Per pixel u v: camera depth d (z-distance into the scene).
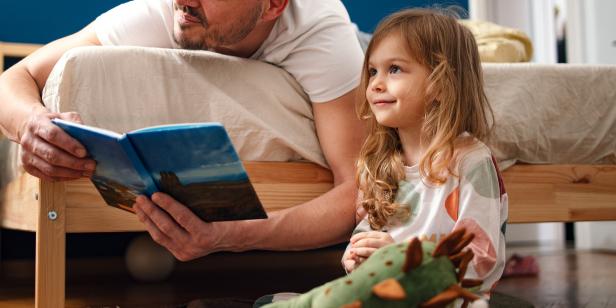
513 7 3.48
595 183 1.56
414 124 1.16
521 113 1.46
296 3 1.31
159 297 1.80
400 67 1.13
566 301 1.65
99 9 2.52
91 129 0.89
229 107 1.26
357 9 2.89
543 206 1.51
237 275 2.32
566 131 1.52
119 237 2.49
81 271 2.42
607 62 3.08
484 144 1.10
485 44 1.92
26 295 1.85
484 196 1.03
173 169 0.87
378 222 1.14
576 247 3.29
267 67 1.30
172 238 1.01
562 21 3.52
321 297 0.80
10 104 1.18
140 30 1.35
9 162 1.60
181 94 1.24
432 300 0.74
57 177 1.07
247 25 1.21
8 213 1.63
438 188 1.09
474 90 1.18
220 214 0.97
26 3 2.43
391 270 0.77
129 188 0.96
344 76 1.29
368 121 1.25
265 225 1.14
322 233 1.21
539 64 1.51
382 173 1.16
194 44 1.25
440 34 1.15
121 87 1.20
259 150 1.29
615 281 2.04
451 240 0.79
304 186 1.33
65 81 1.17
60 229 1.16
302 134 1.32
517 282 2.06
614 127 1.56
